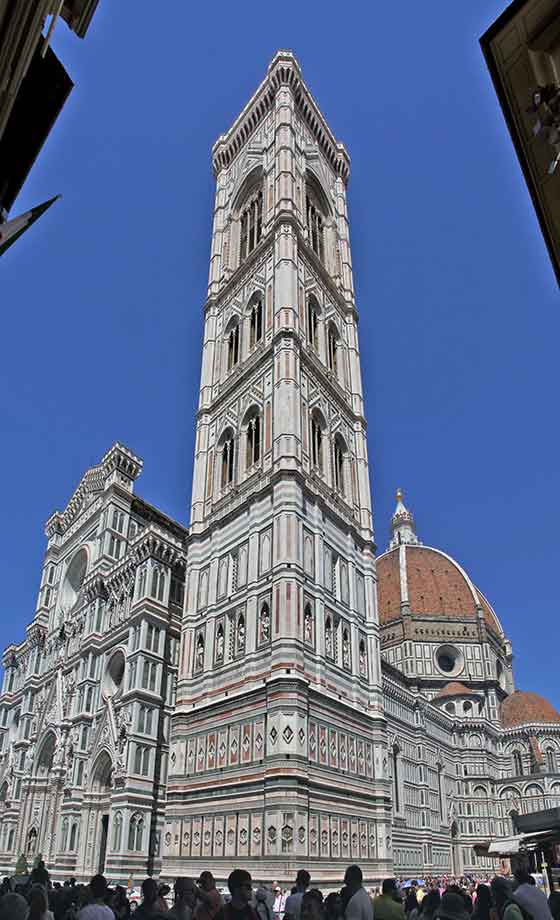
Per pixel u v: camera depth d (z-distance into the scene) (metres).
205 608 55.06
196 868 44.09
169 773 49.81
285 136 74.88
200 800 46.50
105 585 70.50
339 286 75.12
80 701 64.44
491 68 11.80
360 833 46.19
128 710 57.56
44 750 68.12
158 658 60.66
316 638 49.03
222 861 42.50
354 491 63.03
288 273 63.88
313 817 41.81
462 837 112.00
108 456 79.75
